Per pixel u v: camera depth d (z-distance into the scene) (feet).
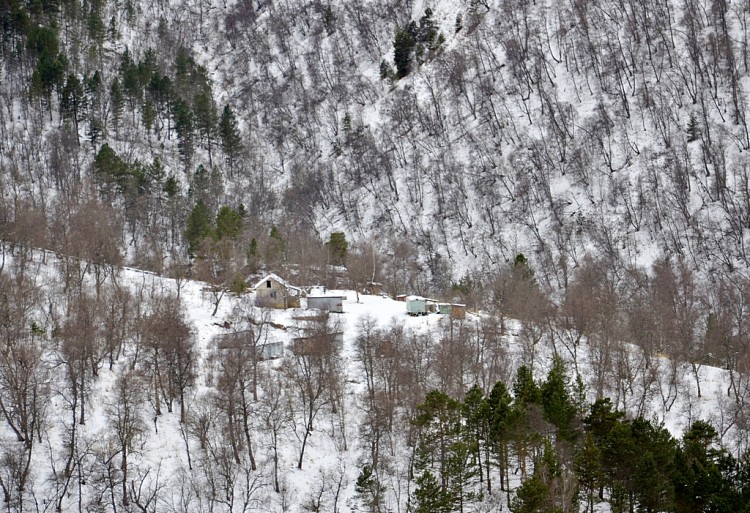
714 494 207.51
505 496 244.22
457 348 315.78
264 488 256.52
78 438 254.47
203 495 249.14
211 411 277.85
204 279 424.87
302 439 283.38
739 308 411.54
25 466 239.50
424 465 237.25
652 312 367.45
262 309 357.61
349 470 269.85
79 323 292.20
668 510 213.87
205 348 326.24
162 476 255.50
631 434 231.09
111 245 398.42
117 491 241.14
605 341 318.24
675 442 238.48
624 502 219.00
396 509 242.58
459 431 238.68
